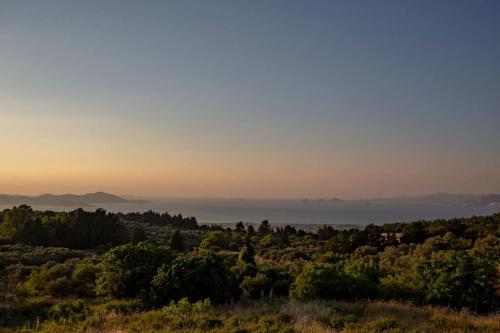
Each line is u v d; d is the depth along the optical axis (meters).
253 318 14.09
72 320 14.38
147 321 13.56
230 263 32.03
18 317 14.89
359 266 23.94
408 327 12.16
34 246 62.28
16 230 68.06
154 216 144.38
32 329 12.80
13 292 20.84
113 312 15.55
